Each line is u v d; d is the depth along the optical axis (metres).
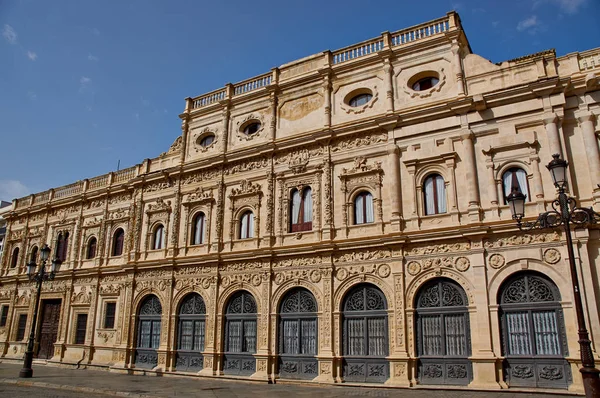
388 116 24.14
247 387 22.33
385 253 22.84
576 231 18.97
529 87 21.17
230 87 31.62
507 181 21.41
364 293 23.20
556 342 18.72
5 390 20.83
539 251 19.58
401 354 21.06
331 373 22.52
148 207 32.91
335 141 25.92
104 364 31.23
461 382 19.89
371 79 26.28
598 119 20.28
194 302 28.80
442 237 21.44
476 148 22.25
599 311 18.12
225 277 27.62
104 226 35.56
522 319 19.55
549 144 20.52
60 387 22.30
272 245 26.38
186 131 33.03
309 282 24.55
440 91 23.95
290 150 27.34
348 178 25.02
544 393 18.02
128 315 31.11
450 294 21.17
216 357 26.52
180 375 27.23
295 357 24.14
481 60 23.45
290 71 29.45
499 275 20.16
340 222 24.58
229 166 29.67
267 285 25.70
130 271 31.83
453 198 21.97
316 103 27.59
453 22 24.30
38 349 36.47
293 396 18.92
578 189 19.92
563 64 21.73
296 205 26.66
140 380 25.30
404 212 23.11
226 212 29.03
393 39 26.36
